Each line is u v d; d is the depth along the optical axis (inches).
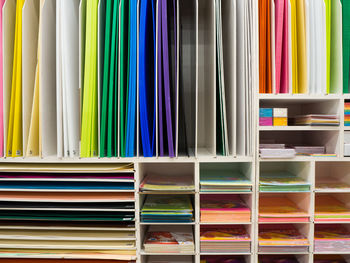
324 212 41.6
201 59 53.4
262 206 44.4
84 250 40.5
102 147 39.1
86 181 41.5
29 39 40.4
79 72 41.0
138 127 38.9
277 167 52.2
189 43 52.9
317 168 52.2
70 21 40.6
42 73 38.9
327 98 38.8
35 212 39.5
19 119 39.9
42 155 39.0
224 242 40.1
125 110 41.7
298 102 46.4
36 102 39.8
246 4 38.7
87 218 38.9
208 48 46.0
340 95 38.6
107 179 38.7
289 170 49.1
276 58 39.4
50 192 41.6
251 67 39.1
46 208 38.5
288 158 39.1
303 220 40.1
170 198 46.7
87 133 39.3
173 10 40.7
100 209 38.8
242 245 40.1
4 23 38.9
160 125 38.8
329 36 39.9
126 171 38.5
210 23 42.9
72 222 41.1
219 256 47.1
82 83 41.5
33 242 41.0
